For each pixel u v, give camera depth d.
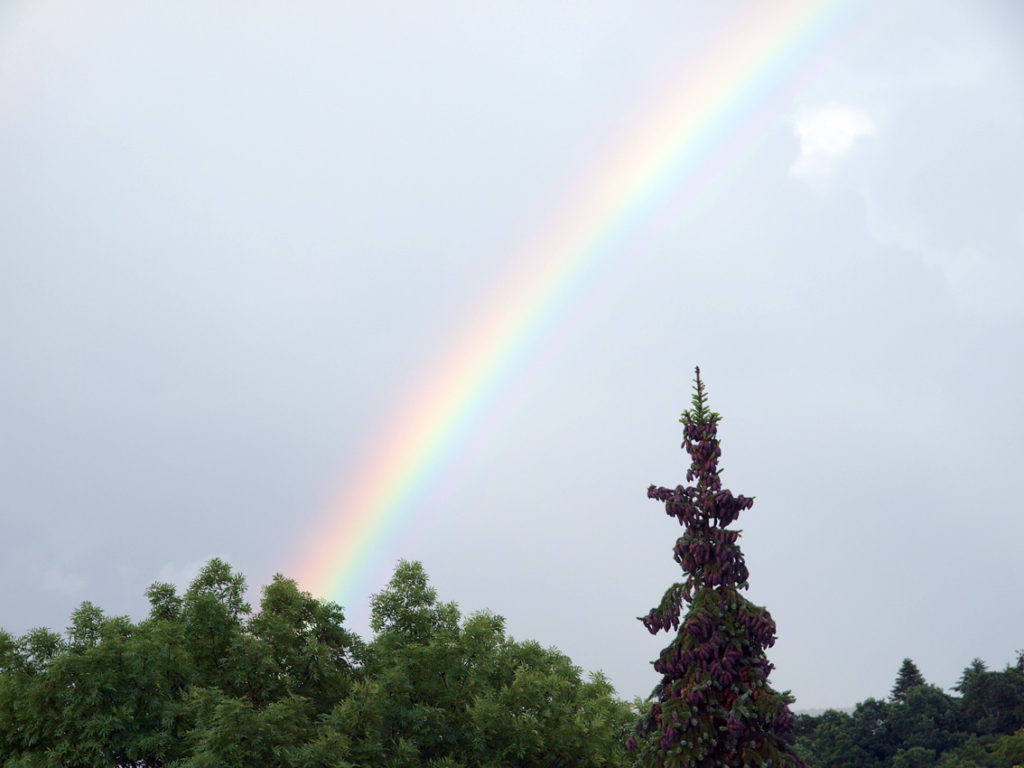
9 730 22.92
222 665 24.97
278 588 27.67
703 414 19.53
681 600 18.73
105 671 22.70
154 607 27.14
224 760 20.78
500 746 24.98
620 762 25.53
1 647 23.89
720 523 18.91
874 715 114.06
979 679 109.12
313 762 21.25
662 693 18.52
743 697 17.42
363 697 23.69
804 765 17.73
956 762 97.31
